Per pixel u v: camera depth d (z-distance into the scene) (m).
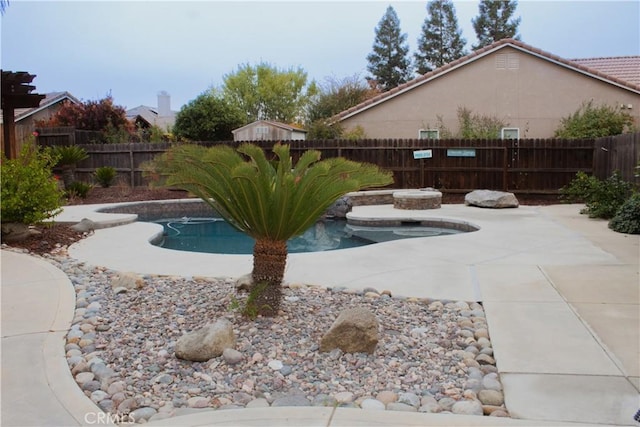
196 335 3.59
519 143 15.53
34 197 7.98
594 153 15.06
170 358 3.57
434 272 6.11
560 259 6.73
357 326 3.65
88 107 22.56
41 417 2.78
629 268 6.08
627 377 3.18
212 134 23.19
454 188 15.99
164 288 5.35
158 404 2.96
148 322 4.28
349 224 12.08
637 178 11.23
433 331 4.15
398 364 3.50
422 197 12.94
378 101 19.73
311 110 28.75
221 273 6.07
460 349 3.79
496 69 19.23
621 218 9.11
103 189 17.05
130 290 5.27
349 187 3.98
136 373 3.34
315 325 4.20
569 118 18.38
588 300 4.81
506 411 2.82
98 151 17.95
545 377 3.21
